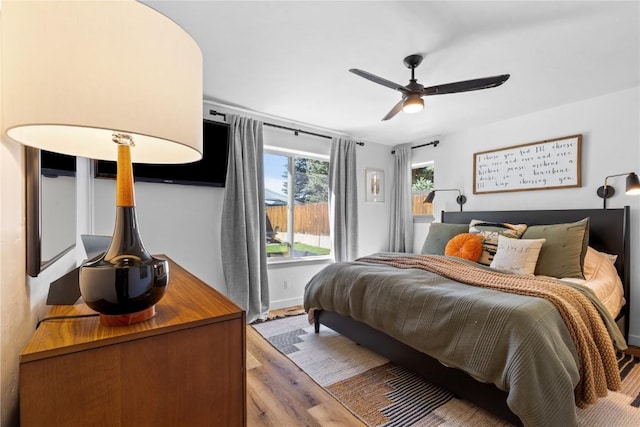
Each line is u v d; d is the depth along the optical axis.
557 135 3.09
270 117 3.46
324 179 4.19
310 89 2.72
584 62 2.23
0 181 0.60
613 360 1.55
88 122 0.61
